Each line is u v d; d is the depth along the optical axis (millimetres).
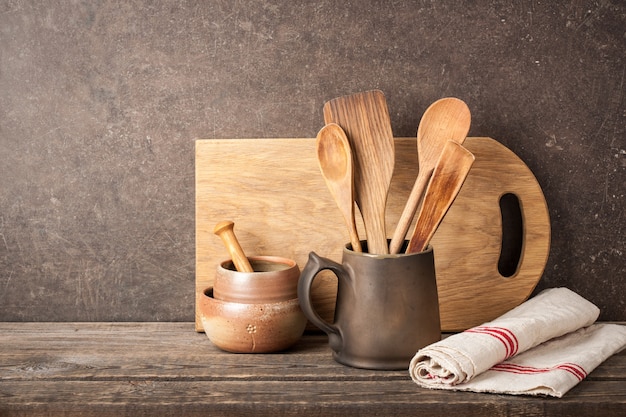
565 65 1252
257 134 1259
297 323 1118
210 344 1175
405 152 1222
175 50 1242
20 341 1184
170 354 1124
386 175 1110
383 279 1036
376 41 1244
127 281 1289
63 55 1239
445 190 1064
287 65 1246
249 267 1142
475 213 1236
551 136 1265
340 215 1230
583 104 1260
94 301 1290
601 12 1244
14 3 1228
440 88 1252
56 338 1201
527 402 939
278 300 1101
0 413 933
